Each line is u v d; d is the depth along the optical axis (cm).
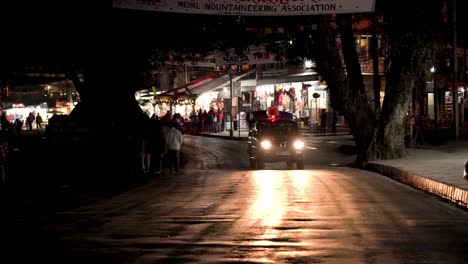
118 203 1602
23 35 2405
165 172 2642
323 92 5112
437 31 2666
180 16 2467
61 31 2384
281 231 1122
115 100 2808
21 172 2683
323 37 2734
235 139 4922
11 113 8575
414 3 2569
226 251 953
